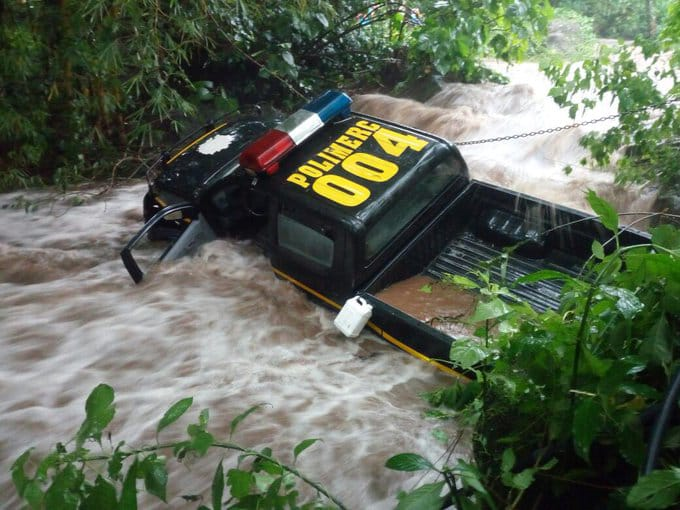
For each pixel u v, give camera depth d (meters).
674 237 2.59
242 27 9.19
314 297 5.00
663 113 6.42
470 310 4.50
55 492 1.89
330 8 9.45
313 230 4.68
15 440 4.02
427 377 4.19
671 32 6.29
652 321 2.37
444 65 8.45
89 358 4.74
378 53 10.84
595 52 9.11
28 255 6.26
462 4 8.17
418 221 4.87
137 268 5.47
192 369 4.53
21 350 4.85
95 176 8.52
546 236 4.91
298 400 4.14
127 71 8.96
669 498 1.73
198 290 5.30
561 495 2.29
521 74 10.88
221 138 5.99
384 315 4.38
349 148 5.01
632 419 2.08
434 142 4.95
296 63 10.25
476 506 2.08
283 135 4.93
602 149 6.52
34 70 8.09
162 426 2.02
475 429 2.66
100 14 7.37
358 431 3.80
